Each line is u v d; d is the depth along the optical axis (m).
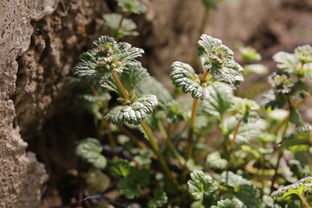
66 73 0.28
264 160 0.30
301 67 0.28
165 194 0.28
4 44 0.24
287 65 0.28
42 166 0.27
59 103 0.29
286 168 0.30
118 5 0.29
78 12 0.27
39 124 0.28
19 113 0.26
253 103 0.28
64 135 0.31
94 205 0.29
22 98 0.26
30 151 0.28
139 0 0.31
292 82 0.28
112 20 0.28
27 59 0.25
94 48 0.25
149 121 0.28
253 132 0.29
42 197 0.28
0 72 0.24
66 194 0.30
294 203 0.27
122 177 0.28
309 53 0.28
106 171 0.31
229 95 0.29
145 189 0.30
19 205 0.26
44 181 0.27
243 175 0.29
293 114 0.28
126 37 0.31
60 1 0.26
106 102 0.30
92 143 0.29
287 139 0.27
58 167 0.31
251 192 0.27
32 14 0.25
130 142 0.31
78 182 0.30
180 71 0.25
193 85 0.25
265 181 0.30
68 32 0.27
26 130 0.27
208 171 0.30
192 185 0.26
